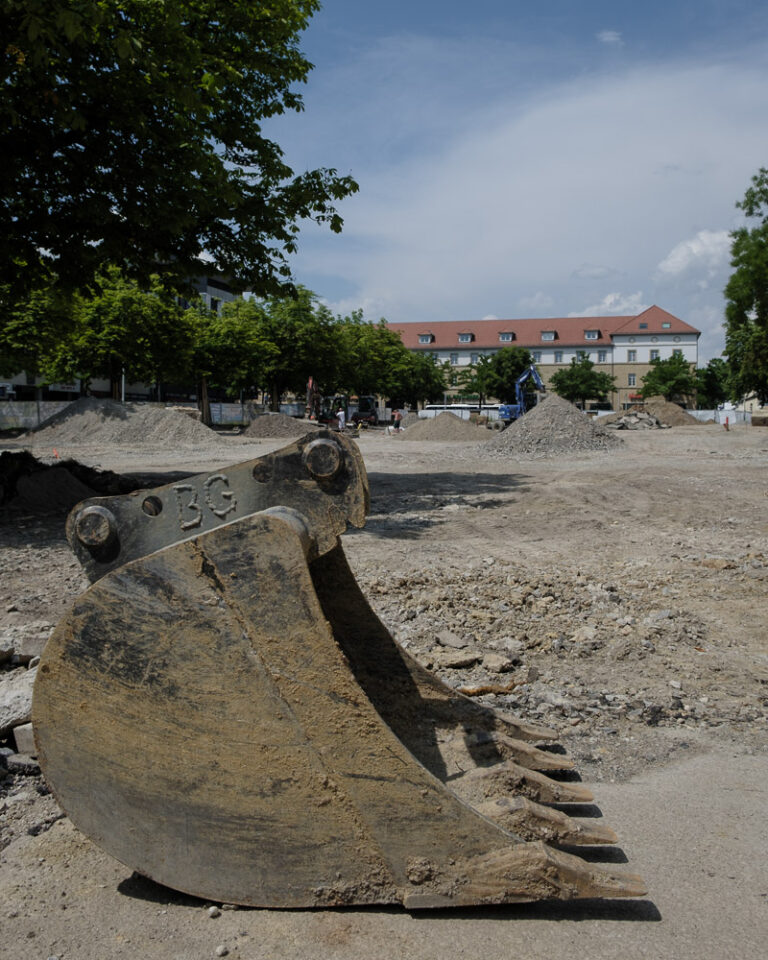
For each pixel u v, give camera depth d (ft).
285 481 8.20
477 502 44.86
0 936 7.48
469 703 11.35
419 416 210.18
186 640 7.63
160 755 7.73
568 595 21.79
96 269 43.65
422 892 7.49
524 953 7.13
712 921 7.68
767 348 175.73
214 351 155.22
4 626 19.15
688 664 16.39
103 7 31.14
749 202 113.60
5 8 26.99
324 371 175.52
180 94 34.73
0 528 34.58
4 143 35.12
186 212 38.75
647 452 78.54
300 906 7.67
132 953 7.20
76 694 7.87
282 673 7.52
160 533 8.40
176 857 7.80
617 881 7.56
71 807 8.00
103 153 36.37
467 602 21.03
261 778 7.59
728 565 25.54
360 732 7.46
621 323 360.69
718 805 10.31
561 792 9.69
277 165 45.14
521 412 164.96
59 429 111.24
